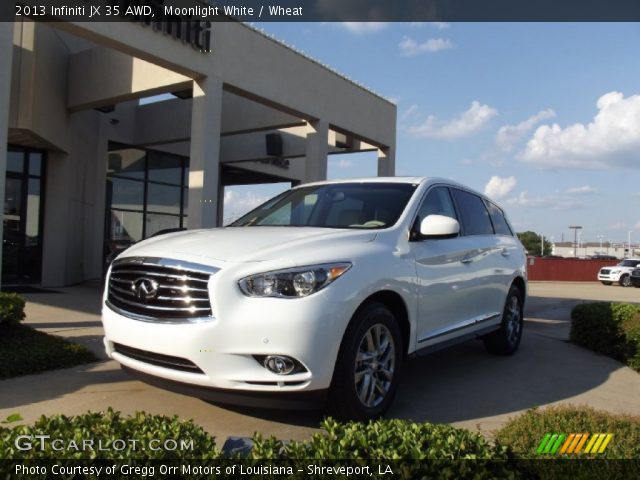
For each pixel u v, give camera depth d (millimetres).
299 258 3723
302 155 19359
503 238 6641
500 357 6621
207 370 3529
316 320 3551
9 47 7387
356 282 3840
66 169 13797
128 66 12344
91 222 15953
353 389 3781
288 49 12867
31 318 7992
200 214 10922
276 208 5629
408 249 4578
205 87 10984
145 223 18312
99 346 6219
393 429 2719
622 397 5078
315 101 13648
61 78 13172
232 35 11484
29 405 4223
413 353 4559
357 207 5074
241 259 3691
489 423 4180
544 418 3107
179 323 3617
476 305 5684
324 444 2518
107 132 16656
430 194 5320
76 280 14867
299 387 3523
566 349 7273
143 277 3836
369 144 16516
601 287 30047
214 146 11133
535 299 16312
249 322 3490
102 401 4352
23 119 11359
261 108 15289
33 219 13641
